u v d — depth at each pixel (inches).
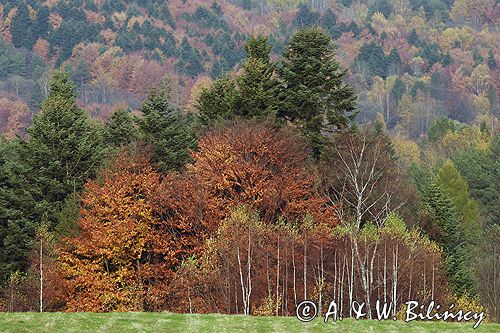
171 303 2903.5
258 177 3275.1
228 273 2731.3
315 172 3353.8
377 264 2950.3
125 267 3021.7
